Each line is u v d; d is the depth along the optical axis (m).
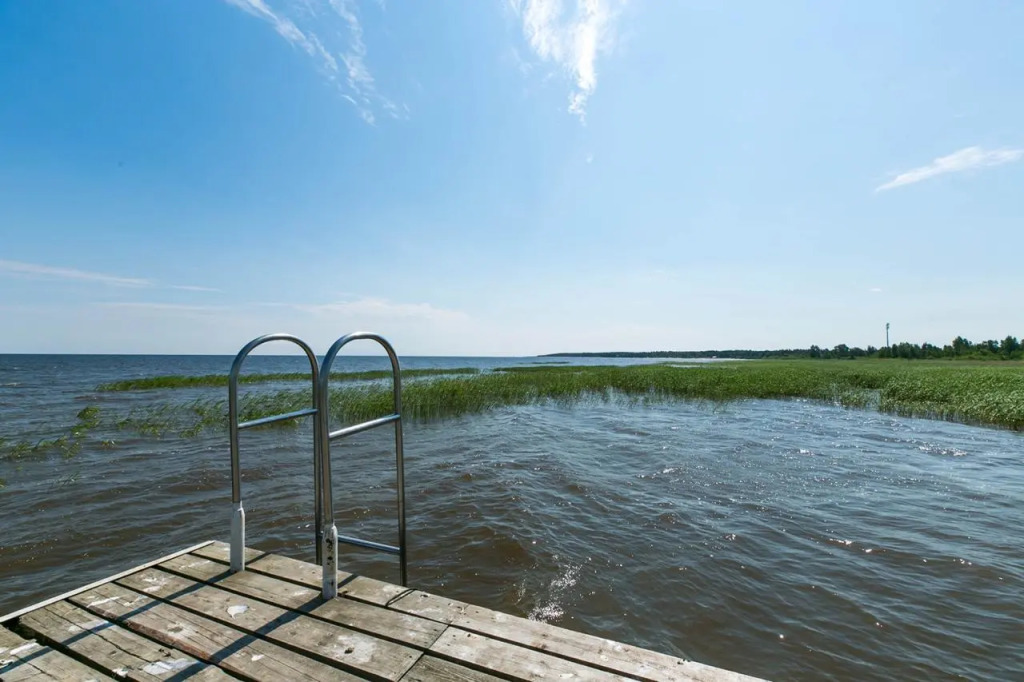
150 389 21.83
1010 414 11.43
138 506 5.42
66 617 2.00
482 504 5.43
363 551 4.14
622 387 20.44
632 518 5.02
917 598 3.41
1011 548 4.29
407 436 10.00
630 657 1.72
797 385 19.98
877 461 7.71
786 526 4.81
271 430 10.44
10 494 5.84
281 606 2.09
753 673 2.62
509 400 16.61
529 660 1.71
